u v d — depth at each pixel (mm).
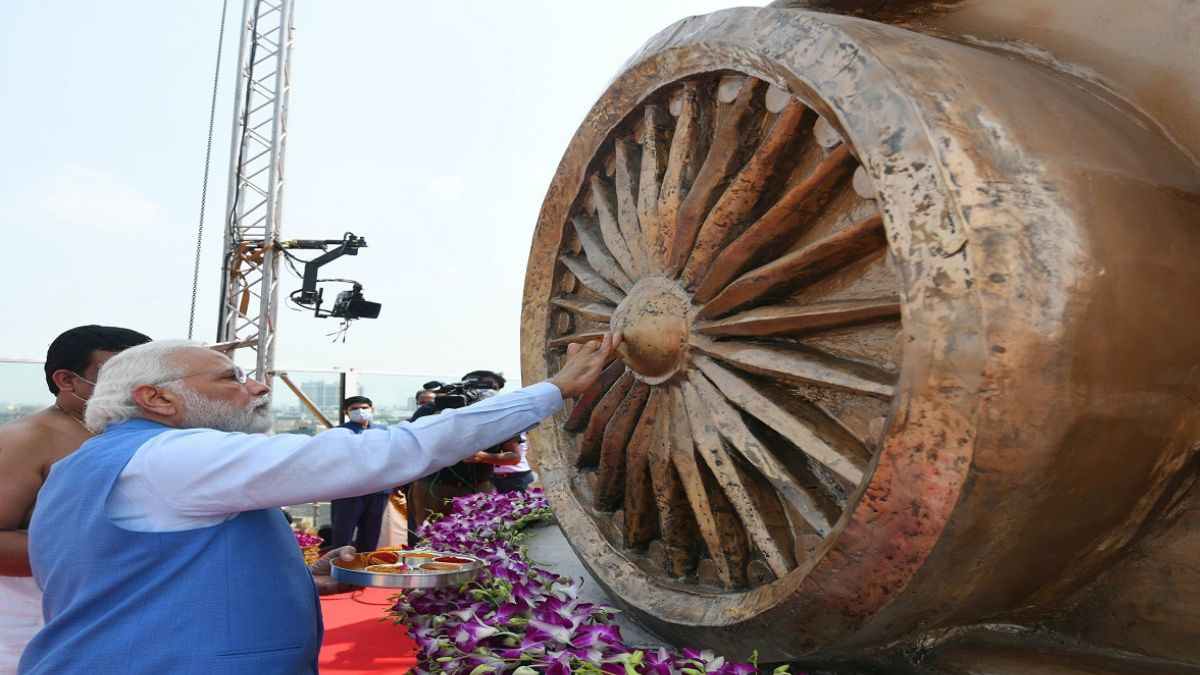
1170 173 2139
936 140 1975
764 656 2602
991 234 1892
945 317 1907
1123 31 2338
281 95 13938
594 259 3512
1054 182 1954
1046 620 2393
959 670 2342
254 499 2080
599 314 3430
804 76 2309
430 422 2268
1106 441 1979
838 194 2475
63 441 3008
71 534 2068
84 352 3090
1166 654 2174
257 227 13875
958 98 2049
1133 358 1957
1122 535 2207
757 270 2576
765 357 2525
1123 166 2068
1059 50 2461
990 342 1854
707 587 2889
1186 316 2035
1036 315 1862
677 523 3018
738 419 2619
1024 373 1851
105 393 2320
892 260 2018
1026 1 2521
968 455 1890
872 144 2082
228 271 13914
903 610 2188
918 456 1965
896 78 2086
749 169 2619
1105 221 1956
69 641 1983
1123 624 2248
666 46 2939
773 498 2627
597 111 3379
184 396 2322
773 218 2535
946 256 1912
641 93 3135
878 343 2309
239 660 2043
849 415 2371
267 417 2516
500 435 2379
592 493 3629
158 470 2068
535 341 3918
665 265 2955
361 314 13766
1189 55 2211
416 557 3613
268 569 2180
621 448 3312
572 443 3795
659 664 2463
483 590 3387
